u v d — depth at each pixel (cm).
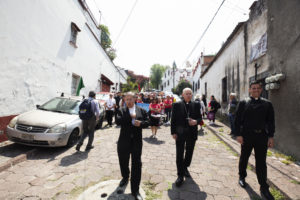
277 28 418
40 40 589
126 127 253
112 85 1795
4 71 452
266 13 468
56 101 539
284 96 389
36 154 391
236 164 369
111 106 746
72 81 864
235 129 272
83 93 980
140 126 251
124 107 260
